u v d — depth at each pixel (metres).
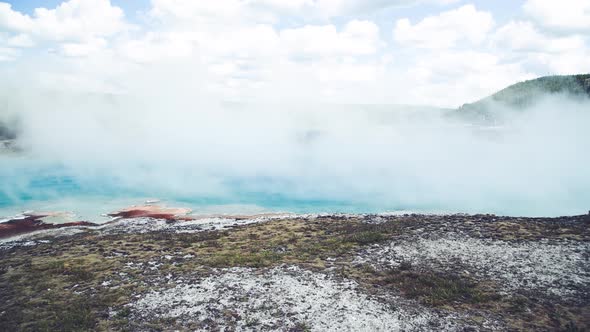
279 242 37.06
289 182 82.88
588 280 24.69
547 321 20.52
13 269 31.39
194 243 38.09
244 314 21.78
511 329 19.81
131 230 46.44
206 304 23.02
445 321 20.78
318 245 34.84
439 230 36.22
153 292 25.05
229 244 37.12
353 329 20.11
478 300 23.03
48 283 27.48
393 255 30.69
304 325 20.53
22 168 94.94
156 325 20.77
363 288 24.94
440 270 27.44
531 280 25.17
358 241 34.91
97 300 24.08
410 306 22.52
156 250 35.56
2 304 24.30
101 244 38.56
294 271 28.02
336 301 23.11
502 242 31.86
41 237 44.69
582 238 31.73
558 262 27.38
